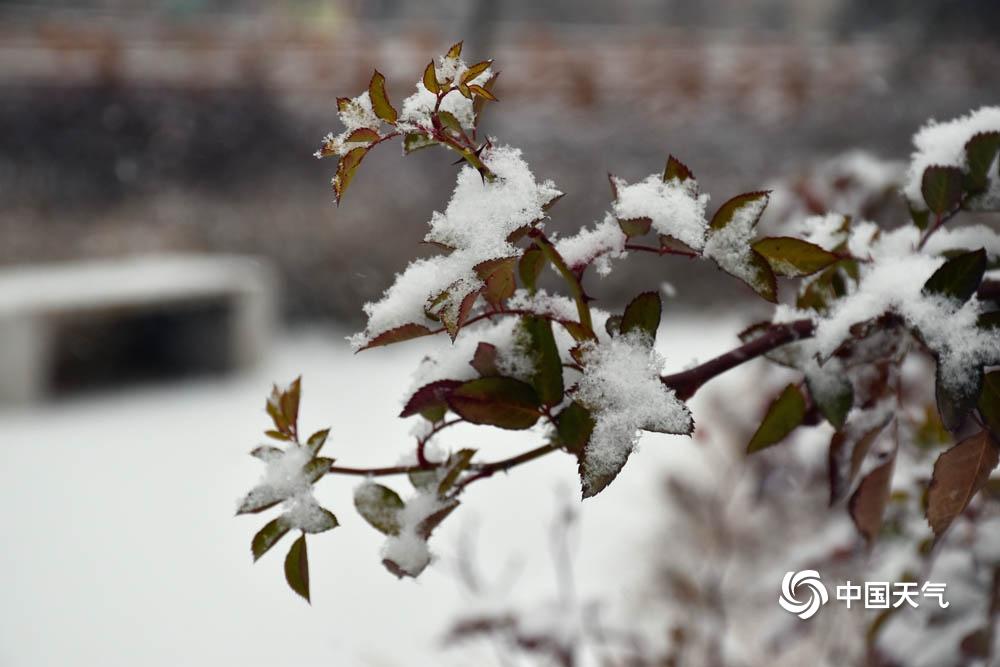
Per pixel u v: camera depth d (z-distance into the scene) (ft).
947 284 2.51
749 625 7.22
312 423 20.77
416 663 11.19
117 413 21.56
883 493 2.99
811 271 2.55
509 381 2.37
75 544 14.97
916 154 3.07
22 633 12.46
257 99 40.42
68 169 36.14
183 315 25.27
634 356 2.31
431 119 2.33
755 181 35.60
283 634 12.34
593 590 10.96
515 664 6.52
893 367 3.04
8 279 24.88
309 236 31.86
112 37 47.57
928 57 49.52
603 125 41.11
